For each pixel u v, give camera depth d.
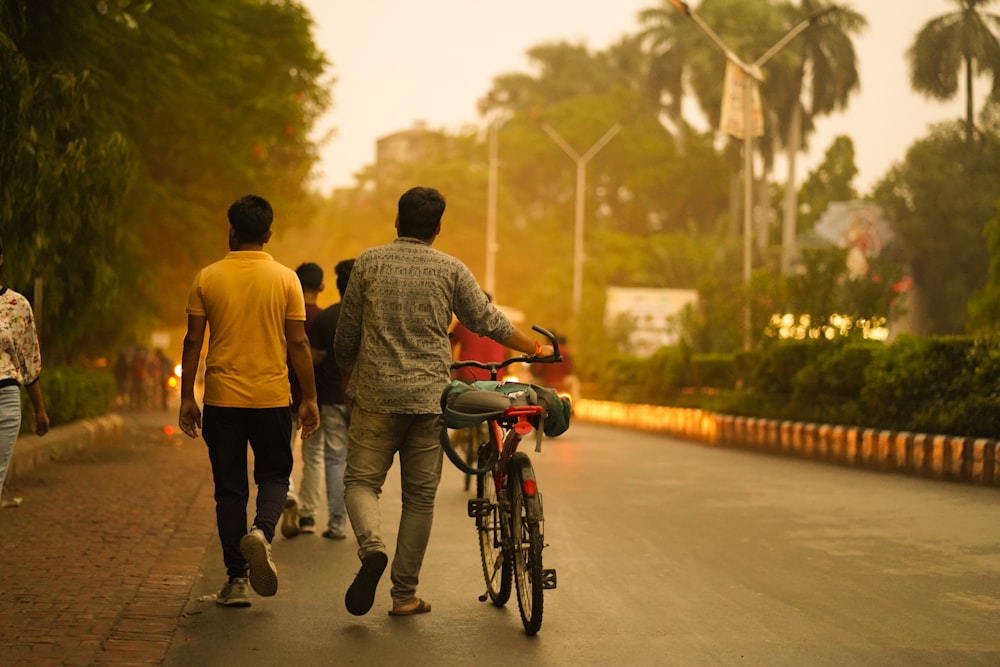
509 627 9.63
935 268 89.69
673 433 38.53
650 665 8.46
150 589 10.66
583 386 55.56
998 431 21.23
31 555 12.34
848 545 13.95
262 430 10.17
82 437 27.31
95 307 23.70
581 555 13.19
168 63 26.59
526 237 135.00
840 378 27.31
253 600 10.56
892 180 92.00
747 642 9.12
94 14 18.72
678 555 13.21
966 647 8.97
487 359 20.48
